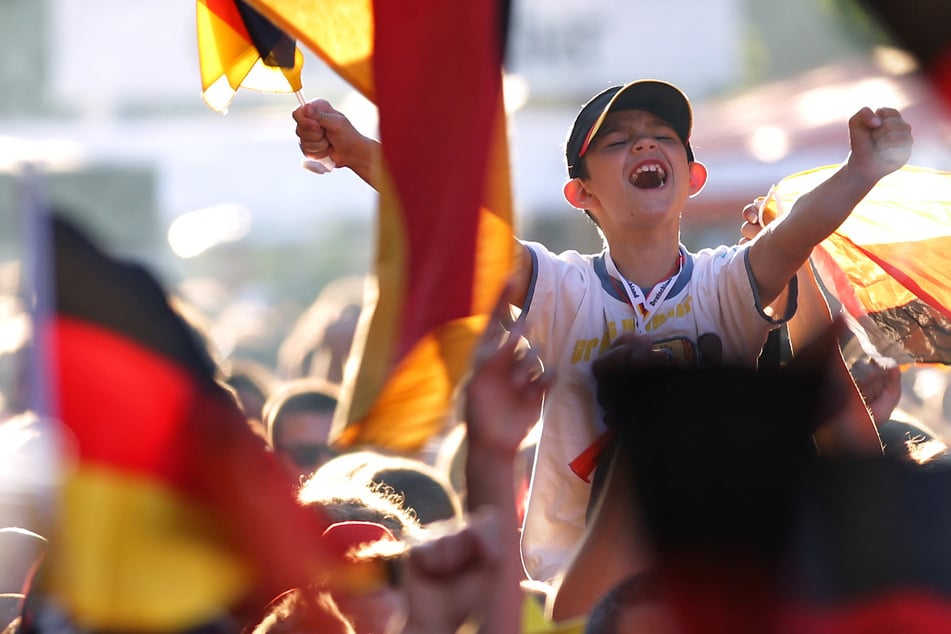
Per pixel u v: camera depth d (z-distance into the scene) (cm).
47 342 758
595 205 1240
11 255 5256
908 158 1033
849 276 1166
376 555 845
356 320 2364
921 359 1146
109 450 755
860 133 1036
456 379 764
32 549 1196
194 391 765
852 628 614
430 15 777
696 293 1175
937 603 612
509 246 771
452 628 679
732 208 4072
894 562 616
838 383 638
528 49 4884
